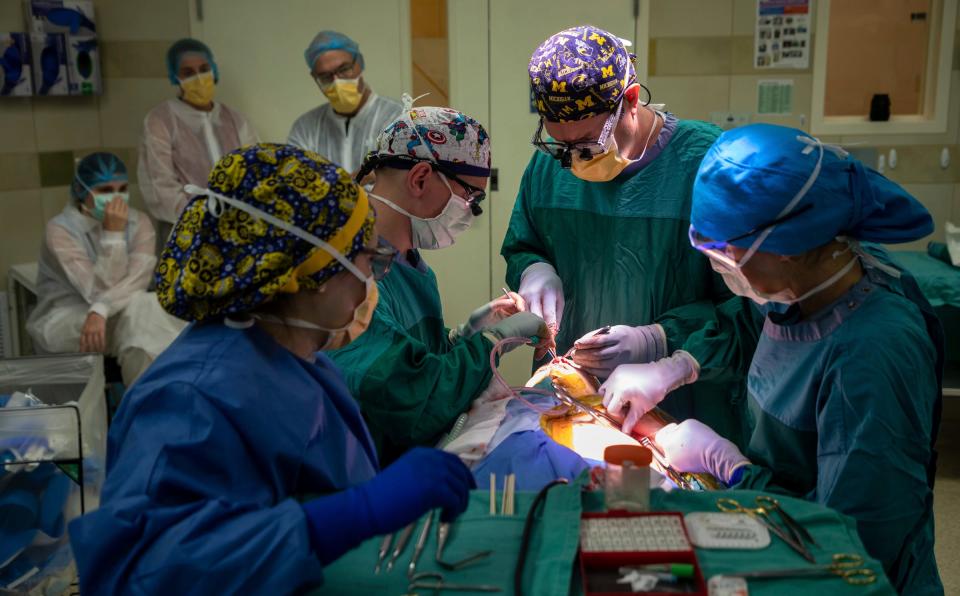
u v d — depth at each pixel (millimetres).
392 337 1566
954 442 3641
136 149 4297
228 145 3973
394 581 980
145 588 822
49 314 3643
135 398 964
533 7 3848
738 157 1267
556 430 1680
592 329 2082
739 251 1290
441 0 3900
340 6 3932
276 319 1063
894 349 1215
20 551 1563
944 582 2627
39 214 4156
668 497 1125
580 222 2027
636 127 1857
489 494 1147
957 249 3412
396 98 4000
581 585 951
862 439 1199
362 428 1240
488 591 956
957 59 4012
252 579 829
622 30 3854
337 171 1021
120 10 4156
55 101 4121
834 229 1238
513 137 3979
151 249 3787
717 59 4086
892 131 4098
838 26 4383
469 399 1671
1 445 1540
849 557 988
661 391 1710
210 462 927
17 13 3951
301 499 1065
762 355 1450
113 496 889
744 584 945
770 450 1445
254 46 3977
